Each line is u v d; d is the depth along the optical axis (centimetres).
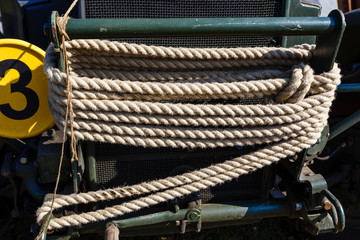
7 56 191
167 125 179
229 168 191
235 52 179
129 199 219
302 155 200
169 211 203
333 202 196
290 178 223
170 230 218
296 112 179
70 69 174
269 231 299
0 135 199
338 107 265
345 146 270
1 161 274
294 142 189
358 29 258
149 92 170
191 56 176
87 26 152
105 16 183
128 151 210
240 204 217
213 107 174
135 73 179
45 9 251
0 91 194
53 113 174
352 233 278
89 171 208
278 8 198
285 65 189
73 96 165
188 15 189
